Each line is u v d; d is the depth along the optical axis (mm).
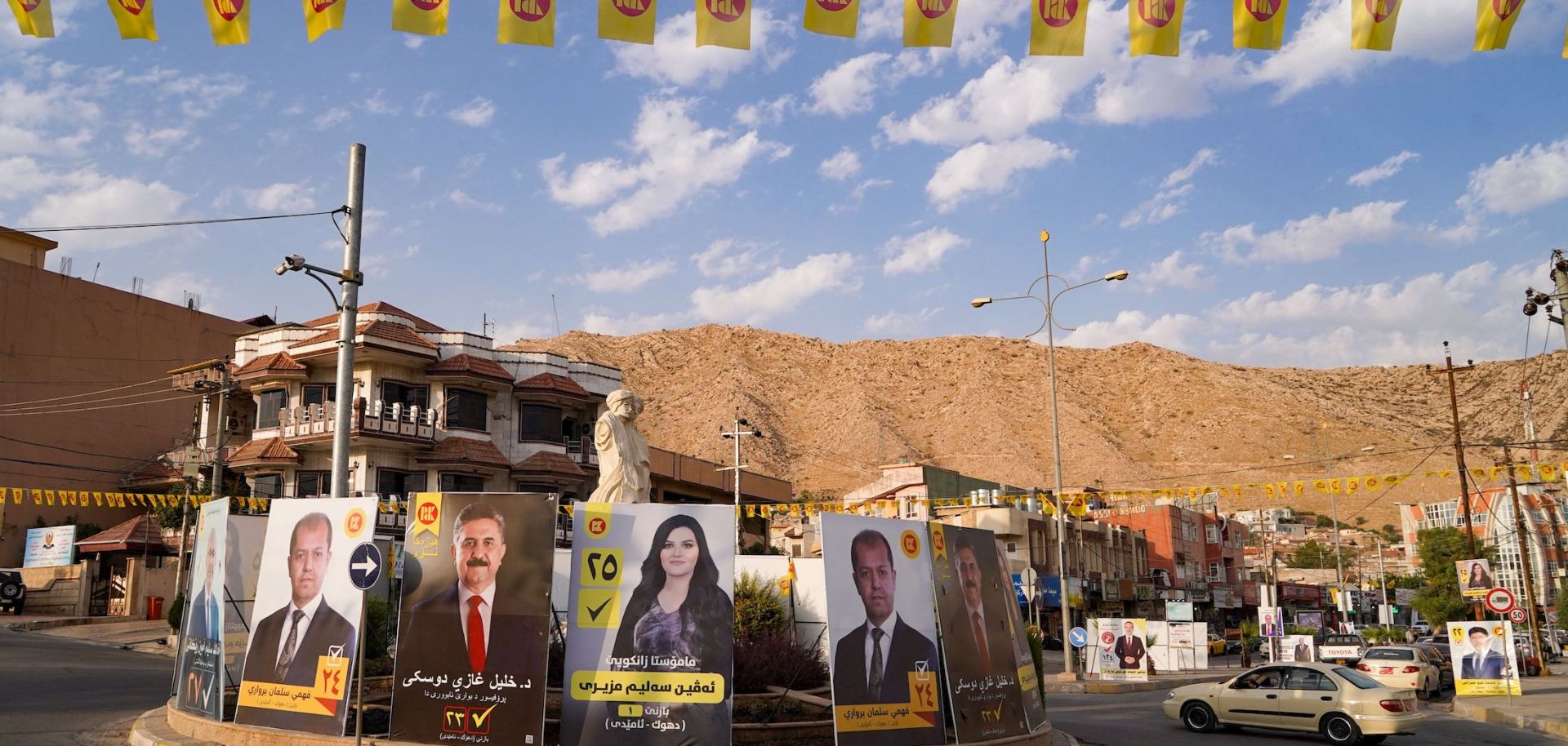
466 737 13266
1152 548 75500
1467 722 24969
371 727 14586
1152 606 70125
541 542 13617
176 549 48219
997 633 15672
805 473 141125
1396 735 21156
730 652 13117
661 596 13328
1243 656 45219
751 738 13727
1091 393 177125
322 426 43000
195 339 60406
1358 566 105688
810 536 56531
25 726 16969
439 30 11891
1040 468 141500
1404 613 92500
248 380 45844
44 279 53875
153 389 57875
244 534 16453
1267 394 164500
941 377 183625
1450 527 82625
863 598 13867
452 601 13703
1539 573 78875
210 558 16547
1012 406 165375
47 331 53656
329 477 44062
